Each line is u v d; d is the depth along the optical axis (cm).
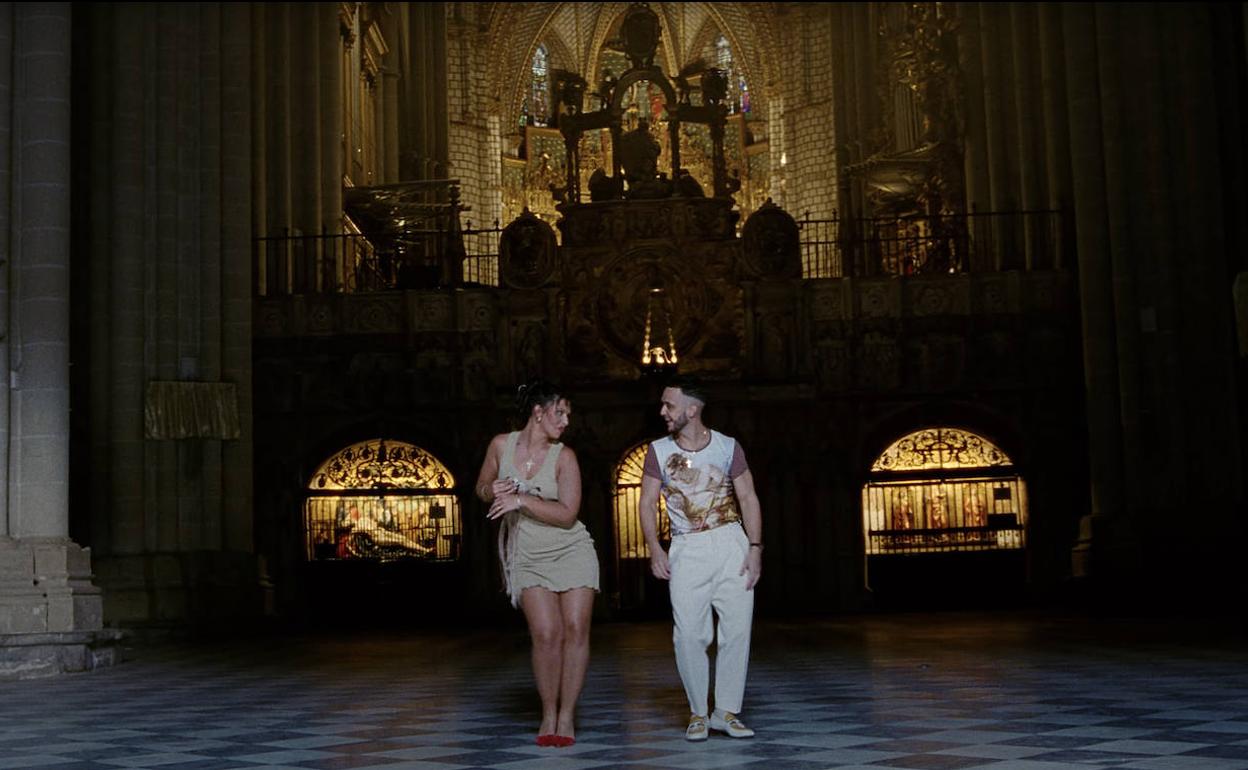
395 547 3058
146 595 2308
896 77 4241
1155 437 2680
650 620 2952
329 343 3067
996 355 3016
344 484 3083
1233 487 2652
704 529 827
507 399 3047
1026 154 3216
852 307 3067
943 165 3753
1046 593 2969
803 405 3070
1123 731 820
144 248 2439
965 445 3067
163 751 845
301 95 3303
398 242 3778
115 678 1550
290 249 3172
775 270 3112
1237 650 1521
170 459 2462
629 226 3225
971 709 970
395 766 749
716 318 3183
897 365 3042
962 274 3048
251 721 1026
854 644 1847
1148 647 1603
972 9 3722
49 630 1644
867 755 741
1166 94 2717
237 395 2578
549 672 820
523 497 809
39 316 1716
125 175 2405
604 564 3044
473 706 1105
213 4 2566
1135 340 2703
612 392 3091
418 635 2502
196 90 2538
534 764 739
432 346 3078
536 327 3105
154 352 2445
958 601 3036
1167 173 2708
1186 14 2719
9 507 1688
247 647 2148
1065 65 2952
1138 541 2625
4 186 1717
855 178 4028
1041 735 809
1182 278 2697
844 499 3038
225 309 2608
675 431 837
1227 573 2566
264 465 3039
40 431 1698
